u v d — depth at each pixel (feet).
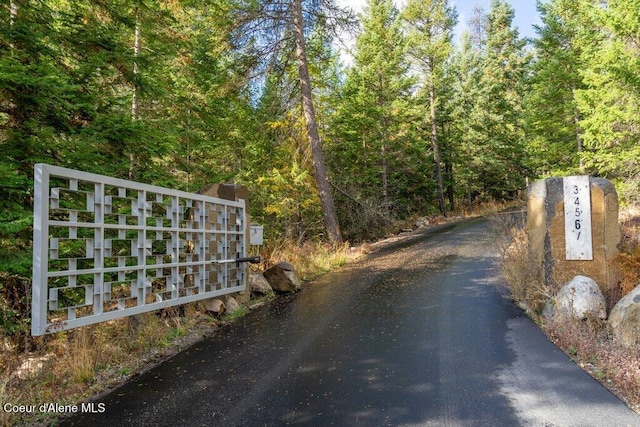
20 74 13.82
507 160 90.33
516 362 12.60
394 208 67.56
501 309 18.56
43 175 11.33
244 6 41.52
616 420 9.16
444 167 91.15
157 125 26.20
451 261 31.81
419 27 80.02
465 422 9.19
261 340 15.84
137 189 14.88
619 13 29.32
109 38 19.66
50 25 19.15
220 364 13.37
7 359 11.95
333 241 43.11
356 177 60.75
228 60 45.34
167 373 12.70
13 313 13.78
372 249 43.19
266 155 45.39
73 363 12.35
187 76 34.37
